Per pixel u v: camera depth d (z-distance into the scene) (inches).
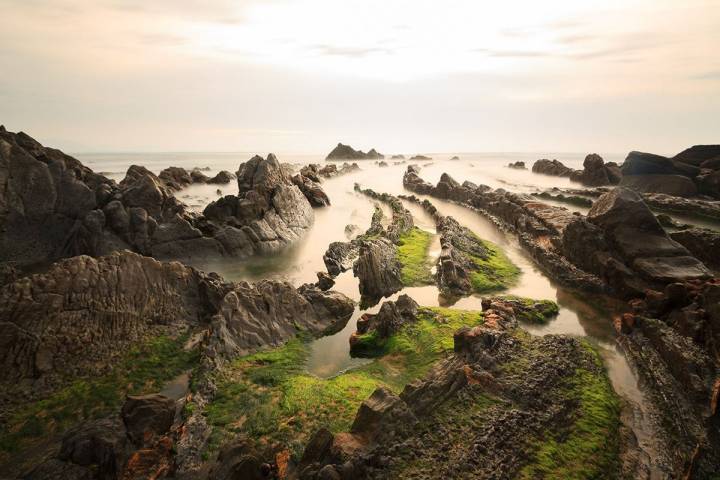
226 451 727.1
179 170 4749.0
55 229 1925.4
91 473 705.0
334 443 750.5
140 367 1051.9
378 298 1600.6
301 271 1902.1
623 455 778.8
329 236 2576.3
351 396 935.0
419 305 1510.8
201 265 1934.1
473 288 1669.5
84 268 1147.3
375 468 716.0
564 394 928.3
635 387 1007.6
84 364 1032.8
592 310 1457.9
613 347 1197.7
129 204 1987.0
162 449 749.9
